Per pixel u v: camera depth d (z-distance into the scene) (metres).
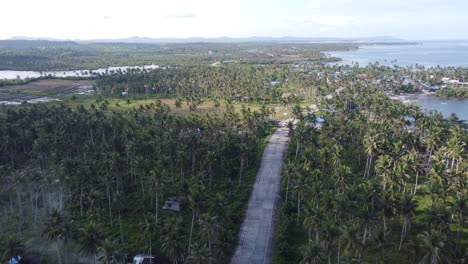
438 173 111.25
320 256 77.81
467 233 103.00
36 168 146.75
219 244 89.25
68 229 87.25
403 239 100.19
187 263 81.31
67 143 154.88
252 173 147.38
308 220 89.62
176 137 154.62
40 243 104.19
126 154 146.75
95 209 107.94
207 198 112.31
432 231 79.12
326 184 122.31
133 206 121.94
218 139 164.38
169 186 131.12
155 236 95.69
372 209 90.25
